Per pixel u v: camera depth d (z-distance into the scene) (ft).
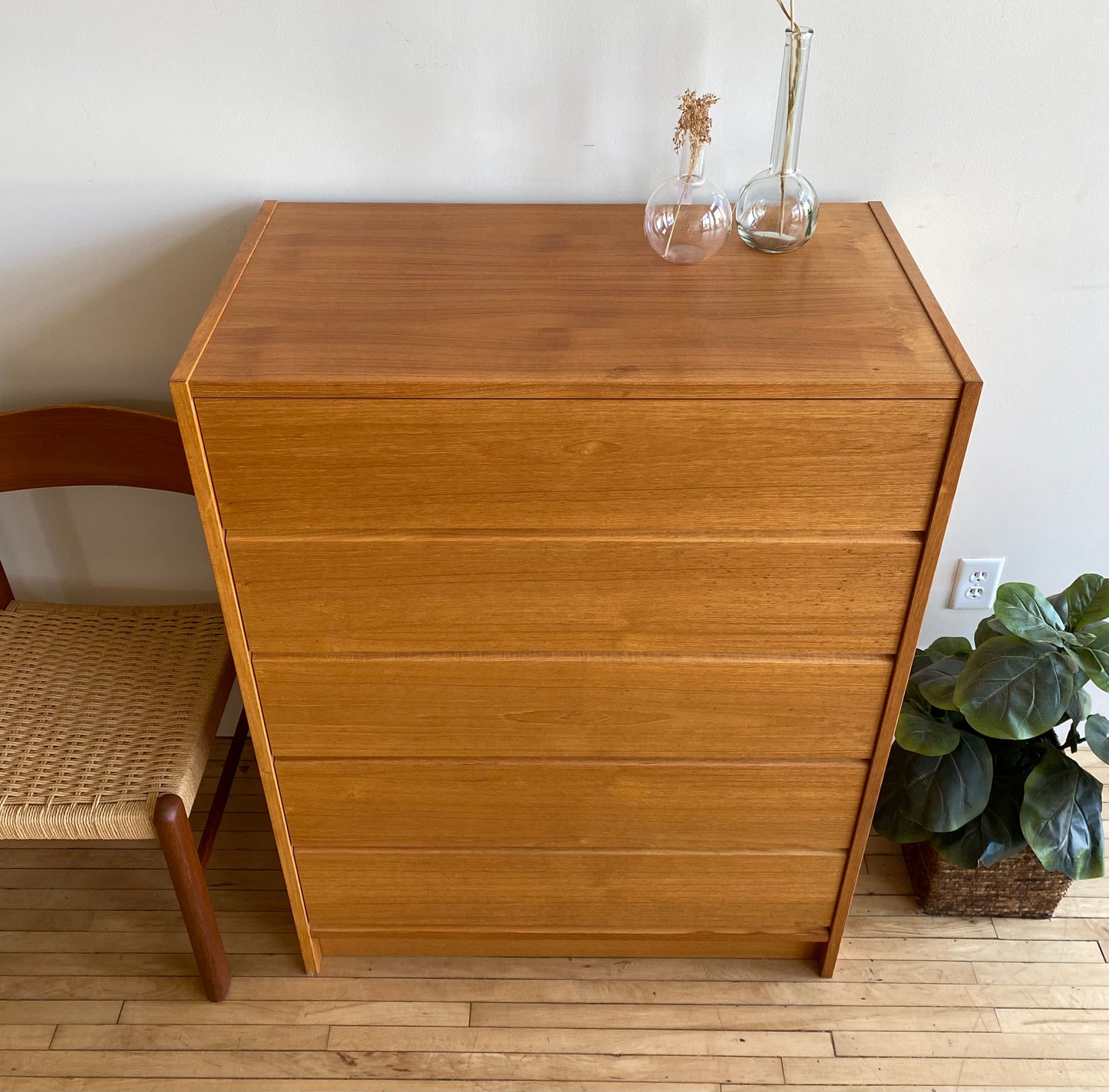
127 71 4.56
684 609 4.24
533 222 4.69
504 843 5.10
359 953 5.79
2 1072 5.26
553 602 4.21
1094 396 5.48
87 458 5.30
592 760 4.78
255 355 3.75
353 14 4.43
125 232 4.99
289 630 4.32
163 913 5.93
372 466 3.84
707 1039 5.41
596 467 3.84
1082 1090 5.18
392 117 4.69
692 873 5.22
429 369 3.67
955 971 5.69
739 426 3.73
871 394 3.63
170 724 5.06
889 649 4.35
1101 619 5.06
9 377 5.44
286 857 5.15
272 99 4.64
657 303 4.06
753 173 4.85
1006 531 6.03
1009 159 4.79
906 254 4.40
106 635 5.55
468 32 4.47
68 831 4.70
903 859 6.22
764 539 4.03
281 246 4.46
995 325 5.27
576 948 5.74
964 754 5.21
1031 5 4.40
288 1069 5.29
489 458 3.82
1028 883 5.69
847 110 4.67
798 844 5.08
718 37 4.48
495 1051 5.36
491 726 4.63
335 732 4.66
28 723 5.04
